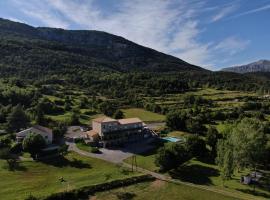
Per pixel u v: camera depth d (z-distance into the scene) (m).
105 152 131.75
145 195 91.81
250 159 105.88
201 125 167.00
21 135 136.25
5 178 97.44
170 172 110.12
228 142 112.25
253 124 124.69
